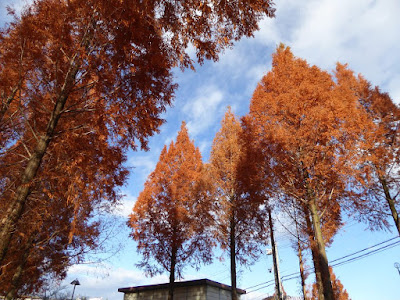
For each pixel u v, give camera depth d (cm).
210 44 560
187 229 1541
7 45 502
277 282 1605
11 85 531
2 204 498
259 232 1290
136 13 502
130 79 577
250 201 1255
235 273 1234
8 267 579
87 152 560
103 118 553
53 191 587
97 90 557
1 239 427
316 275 1044
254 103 1092
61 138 540
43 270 809
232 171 1368
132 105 584
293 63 1091
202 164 1802
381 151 930
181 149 1802
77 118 595
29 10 507
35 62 521
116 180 703
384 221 1091
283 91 1011
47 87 554
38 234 706
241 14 512
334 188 948
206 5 497
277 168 942
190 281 1666
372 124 933
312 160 866
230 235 1316
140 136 627
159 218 1590
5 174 593
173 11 521
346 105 899
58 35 513
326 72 1084
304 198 945
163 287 1789
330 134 830
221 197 1353
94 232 791
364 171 985
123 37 542
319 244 850
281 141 895
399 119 1033
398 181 1052
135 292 1927
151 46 558
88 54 538
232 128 1519
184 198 1628
